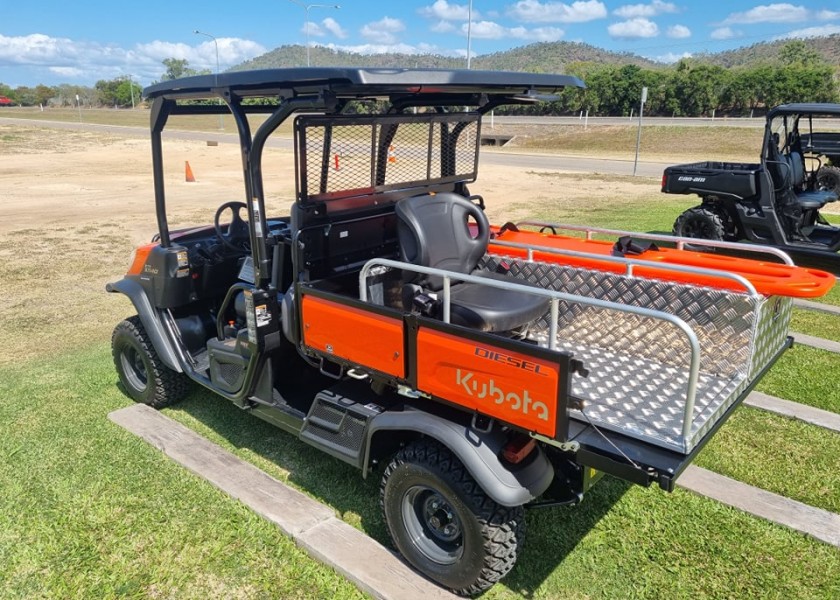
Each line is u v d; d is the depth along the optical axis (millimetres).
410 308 3053
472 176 4004
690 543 2975
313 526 3037
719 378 3225
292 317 3223
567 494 2781
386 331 2697
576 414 2711
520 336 3416
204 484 3422
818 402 4293
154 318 4020
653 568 2822
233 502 3262
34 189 15688
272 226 4465
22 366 5082
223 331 3832
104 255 8992
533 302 3070
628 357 3604
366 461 2863
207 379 3869
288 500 3242
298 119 2896
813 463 3600
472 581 2551
